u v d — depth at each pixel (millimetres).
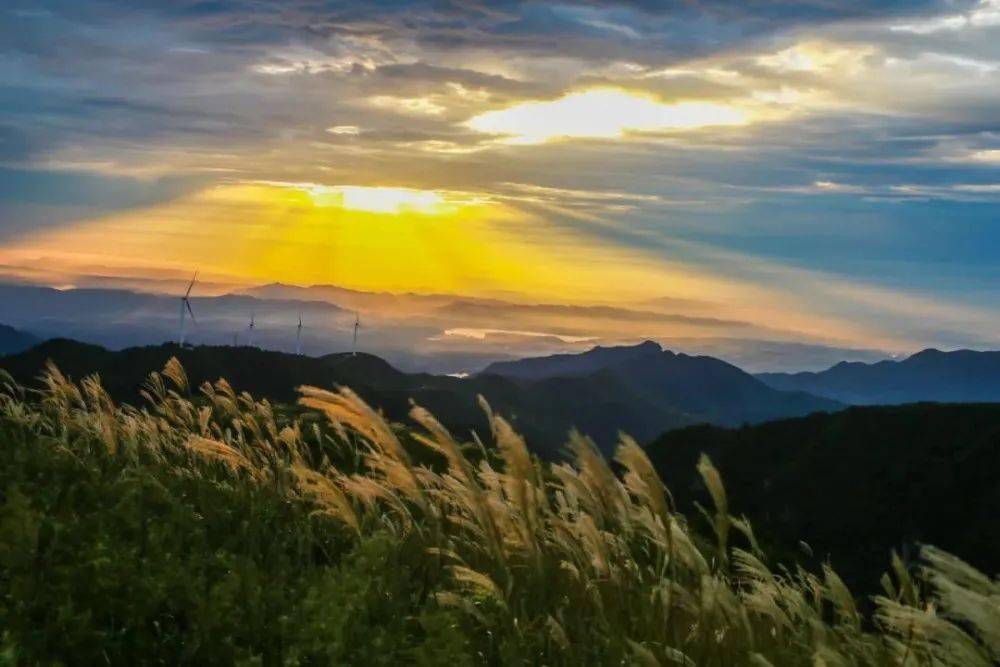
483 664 5121
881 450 91750
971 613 4680
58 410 10414
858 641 5492
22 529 5727
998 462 84312
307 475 6793
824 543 79812
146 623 5293
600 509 6000
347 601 5387
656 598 5742
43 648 4664
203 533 6824
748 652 5324
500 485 6340
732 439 97750
